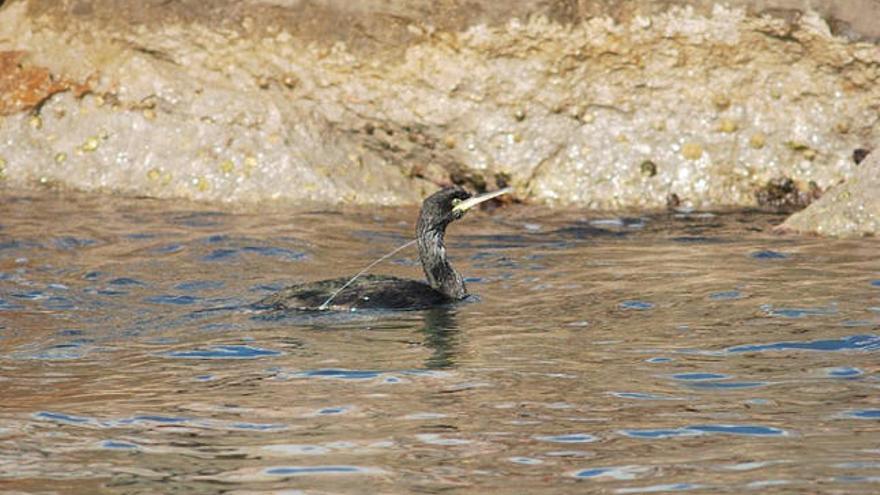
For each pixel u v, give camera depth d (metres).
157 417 11.74
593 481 10.05
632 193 23.09
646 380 12.74
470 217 22.08
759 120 23.00
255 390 12.59
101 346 14.30
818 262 18.05
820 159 22.89
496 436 11.15
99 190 22.98
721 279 17.16
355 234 20.44
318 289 16.30
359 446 10.93
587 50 23.00
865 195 20.31
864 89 22.77
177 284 17.25
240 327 15.06
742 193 23.08
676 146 23.14
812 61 22.81
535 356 13.70
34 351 14.10
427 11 22.97
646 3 22.81
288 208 22.30
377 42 23.12
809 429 11.17
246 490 9.95
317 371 13.22
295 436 11.19
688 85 23.08
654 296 16.33
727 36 22.78
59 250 18.98
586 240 20.12
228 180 22.89
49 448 10.93
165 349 14.15
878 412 11.59
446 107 23.17
